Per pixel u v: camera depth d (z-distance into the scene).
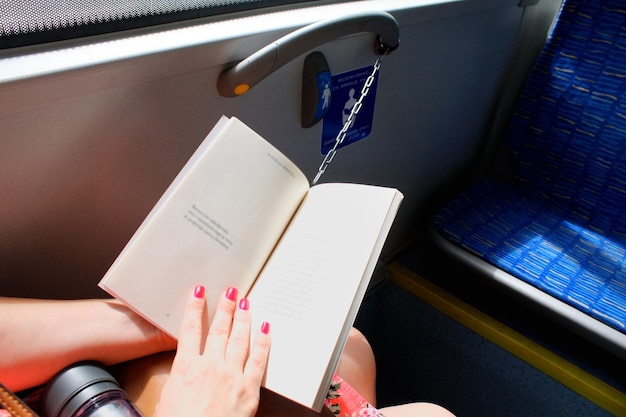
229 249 0.55
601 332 0.99
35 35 0.57
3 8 0.54
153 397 0.52
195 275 0.53
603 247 1.19
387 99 1.05
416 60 1.06
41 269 0.65
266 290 0.55
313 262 0.55
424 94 1.15
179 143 0.71
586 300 1.03
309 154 0.94
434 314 1.25
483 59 1.27
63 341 0.49
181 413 0.44
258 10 0.79
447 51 1.14
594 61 1.19
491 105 1.45
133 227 0.72
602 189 1.24
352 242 0.55
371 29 0.84
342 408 0.57
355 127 1.01
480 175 1.58
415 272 1.31
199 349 0.49
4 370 0.46
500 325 1.15
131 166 0.67
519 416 1.20
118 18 0.63
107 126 0.62
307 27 0.74
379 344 1.43
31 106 0.54
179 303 0.52
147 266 0.50
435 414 0.71
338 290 0.52
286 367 0.49
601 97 1.19
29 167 0.58
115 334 0.51
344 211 0.58
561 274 1.10
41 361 0.47
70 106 0.58
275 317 0.52
